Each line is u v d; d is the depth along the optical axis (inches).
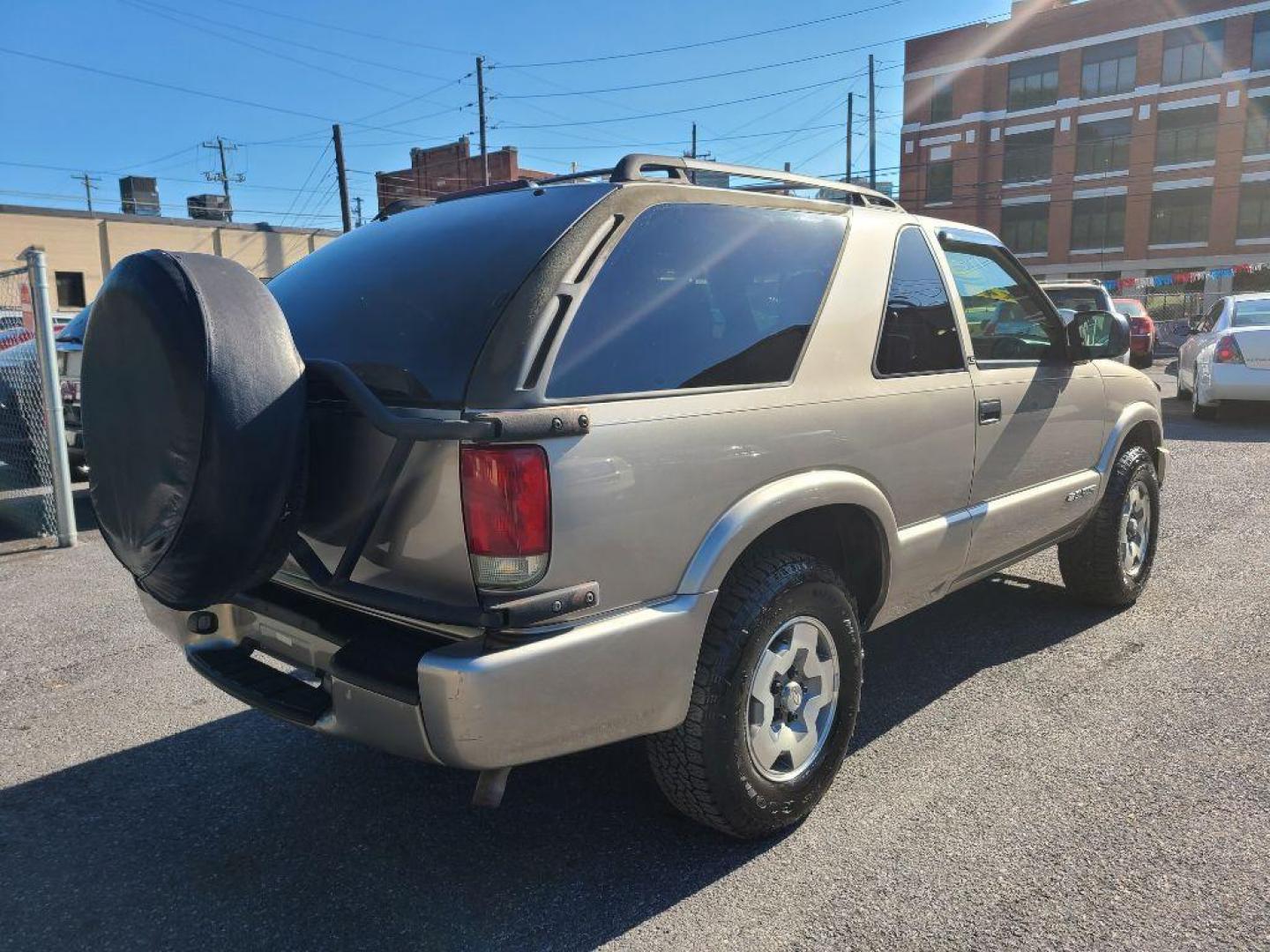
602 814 123.9
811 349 118.1
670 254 107.4
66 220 1428.4
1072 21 1990.7
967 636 184.5
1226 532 253.1
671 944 97.7
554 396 92.4
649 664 98.2
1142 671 163.8
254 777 137.5
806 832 117.5
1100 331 177.3
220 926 103.4
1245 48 1822.1
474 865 113.5
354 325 109.7
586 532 92.2
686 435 100.8
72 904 107.8
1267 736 137.9
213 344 91.0
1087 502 178.7
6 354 302.0
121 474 100.2
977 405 144.5
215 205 2044.8
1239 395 442.6
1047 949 94.7
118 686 172.2
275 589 113.8
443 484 90.4
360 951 98.3
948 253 148.6
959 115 2140.7
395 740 92.3
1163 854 109.9
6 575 252.8
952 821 118.6
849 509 124.6
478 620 88.7
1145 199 1956.2
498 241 106.8
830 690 120.5
